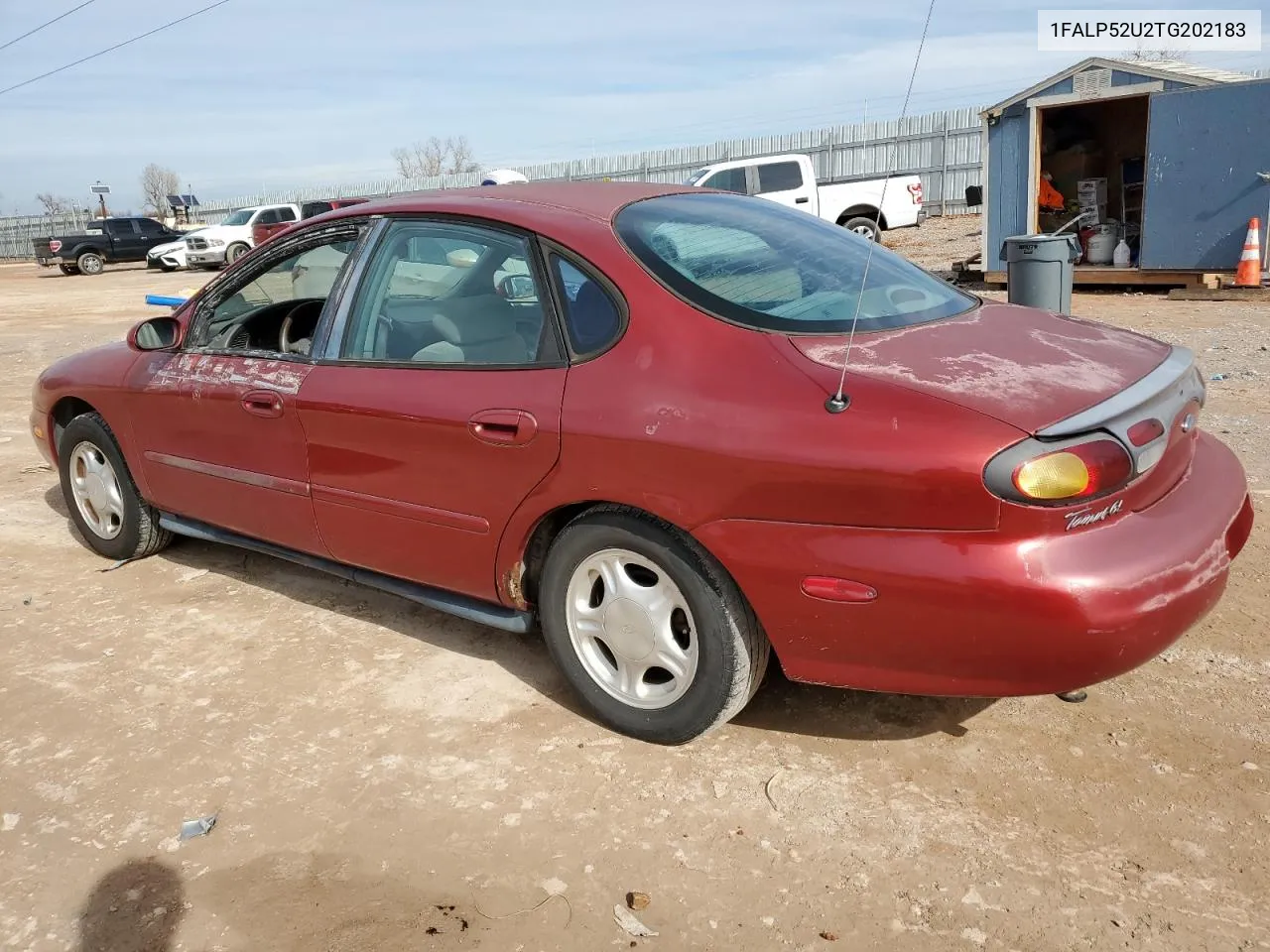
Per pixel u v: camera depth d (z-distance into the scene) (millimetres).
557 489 2805
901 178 19812
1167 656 3275
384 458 3207
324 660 3535
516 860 2479
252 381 3600
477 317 3076
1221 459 2904
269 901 2373
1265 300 11016
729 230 3182
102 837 2631
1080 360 2635
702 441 2508
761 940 2199
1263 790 2598
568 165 33406
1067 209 13555
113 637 3783
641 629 2818
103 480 4453
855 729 2959
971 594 2258
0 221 46250
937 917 2238
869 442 2318
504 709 3162
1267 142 11008
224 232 27625
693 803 2658
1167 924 2188
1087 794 2615
